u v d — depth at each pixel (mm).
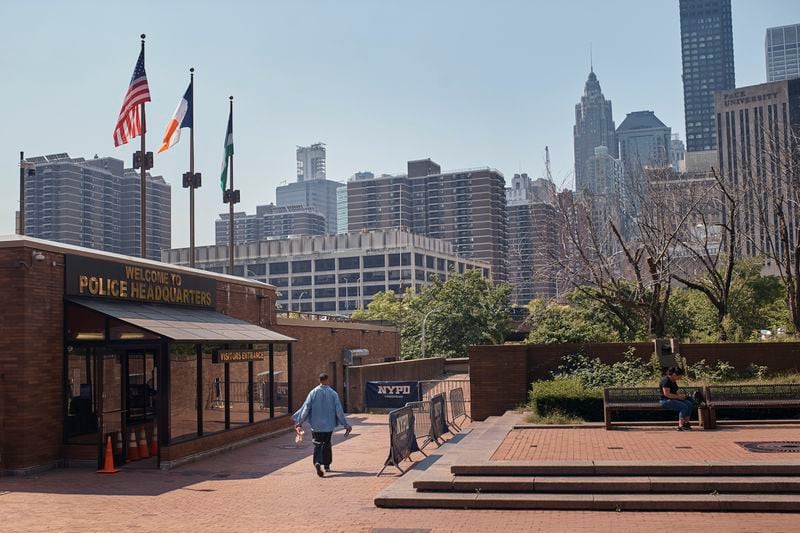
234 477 16422
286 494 14156
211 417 20375
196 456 19047
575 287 33688
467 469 13438
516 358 25109
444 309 70062
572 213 33562
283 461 18719
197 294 24750
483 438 17656
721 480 12195
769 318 42281
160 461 17750
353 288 153000
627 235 39125
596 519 11375
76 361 18469
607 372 24562
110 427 18234
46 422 17750
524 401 24891
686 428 18250
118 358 18750
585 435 17734
